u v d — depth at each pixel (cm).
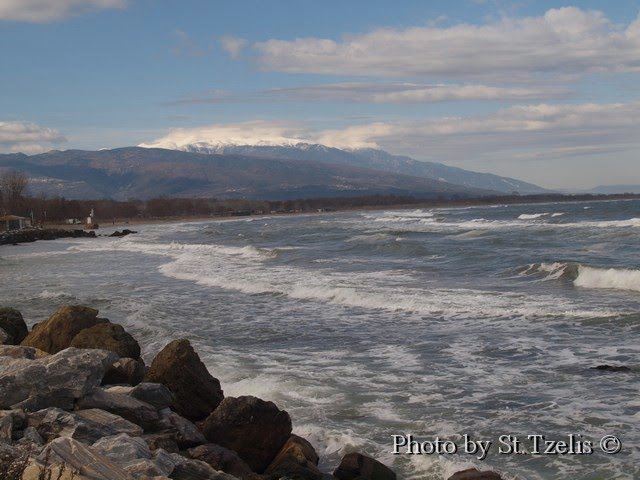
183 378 1086
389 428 1050
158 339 1770
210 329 1903
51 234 8625
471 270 3103
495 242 4625
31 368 941
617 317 1850
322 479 873
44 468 592
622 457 916
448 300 2220
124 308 2300
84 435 847
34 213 13800
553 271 2820
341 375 1369
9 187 14162
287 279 2911
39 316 2186
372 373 1384
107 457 734
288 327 1908
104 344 1348
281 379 1330
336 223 10338
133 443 795
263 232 7769
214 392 1098
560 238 4825
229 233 8000
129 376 1140
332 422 1084
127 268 3859
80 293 2753
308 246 5012
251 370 1418
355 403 1177
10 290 2923
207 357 1542
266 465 950
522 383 1288
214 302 2398
